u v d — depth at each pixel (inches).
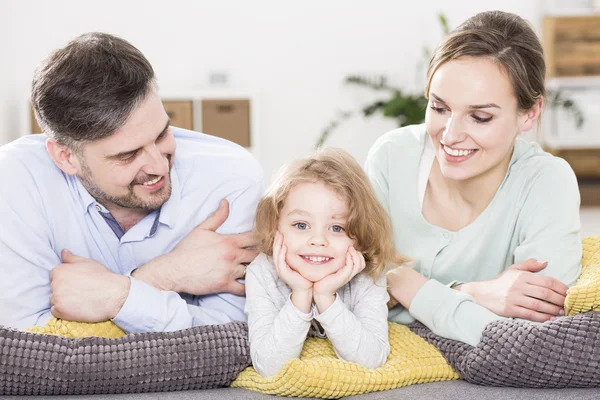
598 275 55.2
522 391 50.1
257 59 206.5
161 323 57.1
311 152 60.2
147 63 56.2
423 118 191.5
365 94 207.6
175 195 62.6
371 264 58.9
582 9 196.1
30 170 60.0
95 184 58.5
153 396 50.3
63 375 50.1
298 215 56.3
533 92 57.5
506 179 62.5
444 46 57.2
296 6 205.5
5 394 50.5
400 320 63.5
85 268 58.0
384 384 52.1
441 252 64.7
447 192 64.5
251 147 187.3
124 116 54.3
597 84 193.6
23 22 198.2
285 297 58.3
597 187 194.7
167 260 60.1
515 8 202.5
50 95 55.1
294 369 49.5
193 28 204.8
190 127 185.5
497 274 63.9
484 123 56.2
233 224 62.8
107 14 202.5
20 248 57.9
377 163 68.2
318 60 206.8
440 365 55.3
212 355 53.0
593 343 49.7
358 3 205.6
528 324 51.9
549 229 59.6
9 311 58.0
